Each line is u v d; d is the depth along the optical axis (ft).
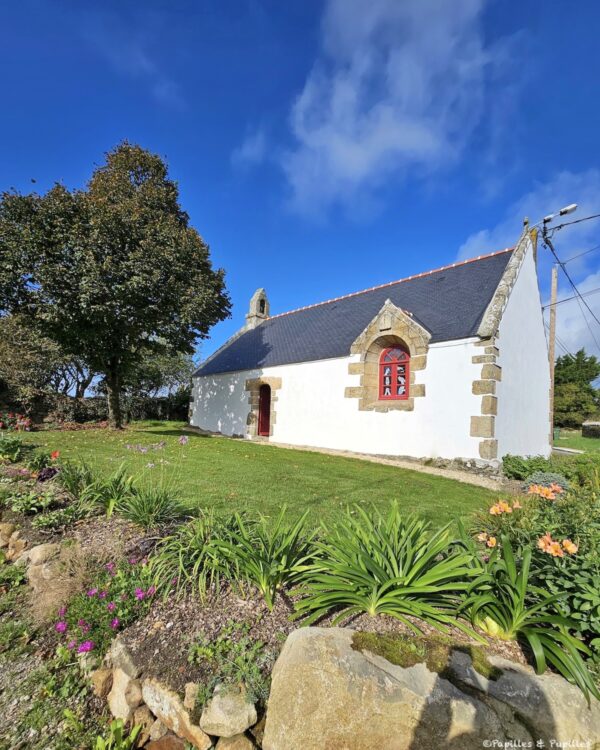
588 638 7.44
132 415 77.20
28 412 54.49
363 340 42.68
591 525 10.66
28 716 8.22
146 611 9.32
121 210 38.86
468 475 32.40
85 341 41.37
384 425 40.45
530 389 43.57
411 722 5.87
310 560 10.84
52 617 10.56
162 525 13.32
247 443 45.78
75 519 14.57
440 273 49.90
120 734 7.33
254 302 75.77
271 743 6.28
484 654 6.95
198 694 7.11
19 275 36.17
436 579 8.05
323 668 6.45
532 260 46.03
